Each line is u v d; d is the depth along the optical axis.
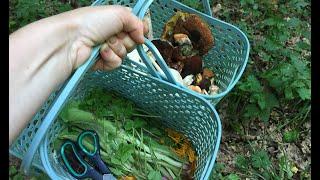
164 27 0.74
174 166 0.68
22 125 0.44
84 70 0.51
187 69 0.72
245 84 0.77
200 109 0.62
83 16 0.50
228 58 0.75
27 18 0.83
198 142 0.67
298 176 0.76
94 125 0.68
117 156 0.66
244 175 0.75
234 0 0.94
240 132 0.79
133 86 0.67
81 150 0.65
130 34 0.54
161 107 0.67
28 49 0.45
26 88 0.44
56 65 0.47
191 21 0.71
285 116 0.81
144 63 0.61
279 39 0.84
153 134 0.70
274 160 0.77
